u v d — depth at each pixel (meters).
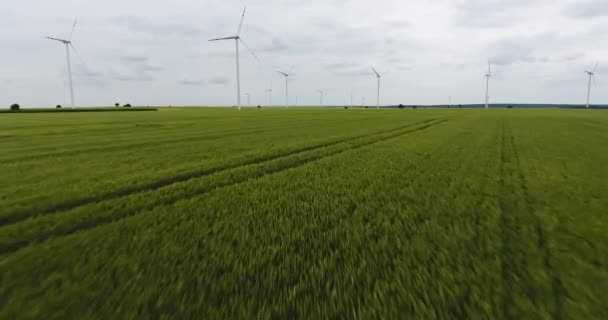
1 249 3.87
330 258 3.52
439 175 8.35
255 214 5.14
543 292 2.84
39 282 3.04
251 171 8.92
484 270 3.24
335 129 25.66
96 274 3.18
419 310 2.55
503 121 39.03
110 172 8.80
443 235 4.22
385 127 27.92
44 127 28.50
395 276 3.10
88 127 28.62
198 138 18.72
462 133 21.89
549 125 31.62
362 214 5.13
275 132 22.95
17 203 5.82
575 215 5.14
